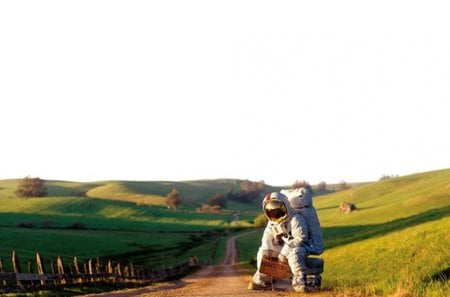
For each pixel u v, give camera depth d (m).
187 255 79.06
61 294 18.88
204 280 35.03
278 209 14.20
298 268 13.77
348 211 121.19
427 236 26.44
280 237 14.51
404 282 10.87
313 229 14.45
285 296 12.48
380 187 167.75
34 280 18.91
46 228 111.25
